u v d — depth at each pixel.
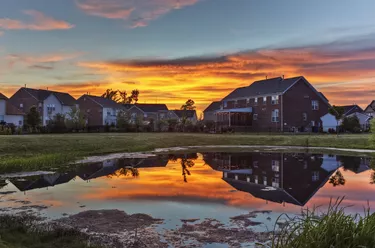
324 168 18.91
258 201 10.62
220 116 64.62
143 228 7.81
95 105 68.94
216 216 8.81
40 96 62.03
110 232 7.50
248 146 36.03
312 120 53.53
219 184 13.80
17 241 6.46
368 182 14.30
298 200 10.78
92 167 18.95
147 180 14.85
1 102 50.16
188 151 30.42
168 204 10.20
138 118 61.03
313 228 5.42
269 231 7.50
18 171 16.83
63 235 7.00
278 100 52.00
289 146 35.31
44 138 27.23
